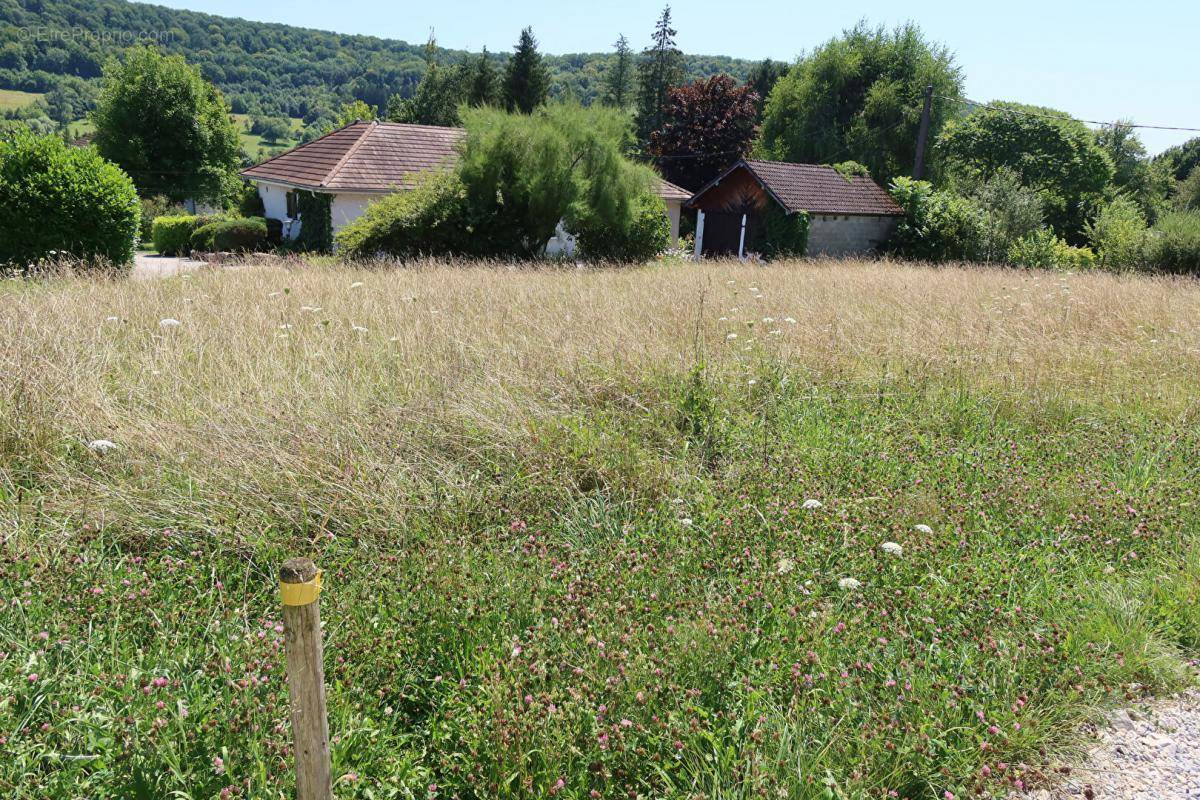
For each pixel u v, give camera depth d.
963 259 25.53
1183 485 5.00
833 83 41.50
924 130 29.05
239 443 4.46
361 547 3.85
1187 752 2.87
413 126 27.06
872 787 2.52
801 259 21.75
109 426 4.74
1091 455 5.59
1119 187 40.06
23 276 11.41
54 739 2.41
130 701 2.52
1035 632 3.29
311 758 2.09
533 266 15.99
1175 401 6.88
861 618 3.32
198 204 42.12
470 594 3.25
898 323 9.35
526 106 49.84
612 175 19.56
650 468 4.85
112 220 15.39
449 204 18.95
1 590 3.09
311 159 25.84
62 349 5.77
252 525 3.88
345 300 9.04
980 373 7.34
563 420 5.28
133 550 3.79
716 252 28.44
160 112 40.00
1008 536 4.22
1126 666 3.23
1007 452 5.53
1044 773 2.72
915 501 4.61
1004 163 34.88
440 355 6.45
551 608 3.22
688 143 44.56
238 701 2.53
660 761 2.60
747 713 2.72
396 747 2.62
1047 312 10.52
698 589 3.55
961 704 2.82
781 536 3.98
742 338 8.08
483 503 4.30
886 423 6.05
